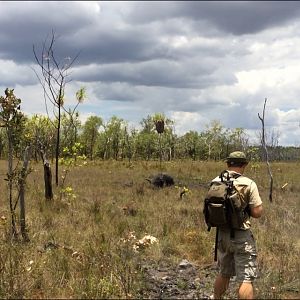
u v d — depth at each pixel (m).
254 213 4.80
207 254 7.75
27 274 5.74
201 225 9.84
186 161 42.47
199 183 20.52
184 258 7.67
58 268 6.25
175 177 22.95
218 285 5.12
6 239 7.45
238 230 4.80
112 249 7.30
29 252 6.88
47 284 5.66
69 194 12.73
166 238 8.52
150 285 6.16
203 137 74.56
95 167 30.62
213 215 4.80
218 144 72.25
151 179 19.61
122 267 6.32
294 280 6.22
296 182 20.77
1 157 43.69
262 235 8.91
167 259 7.44
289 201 14.69
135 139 70.75
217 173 25.48
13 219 7.99
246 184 4.85
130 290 5.65
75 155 14.21
